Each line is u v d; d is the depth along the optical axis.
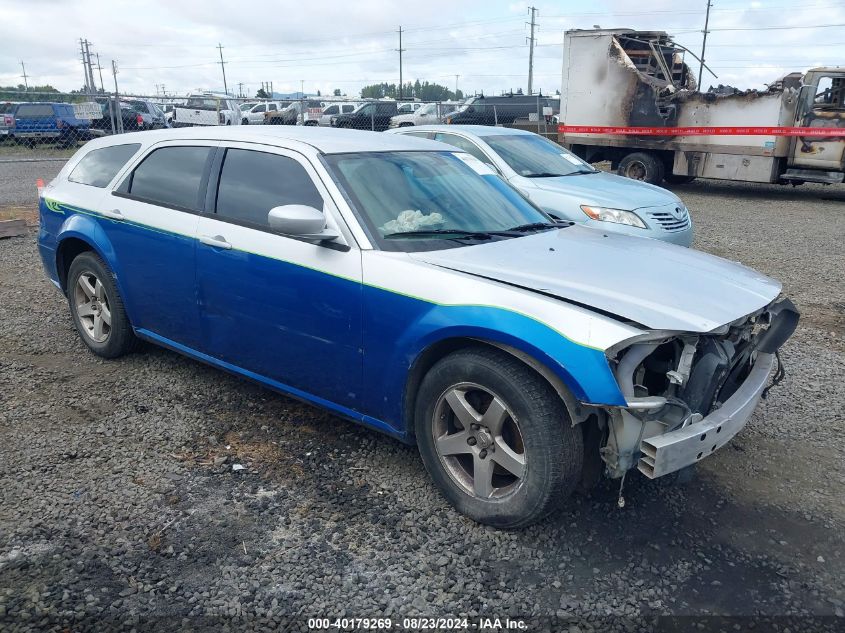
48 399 4.46
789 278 8.16
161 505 3.35
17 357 5.18
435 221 3.77
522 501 3.01
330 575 2.90
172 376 4.86
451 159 4.46
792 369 5.29
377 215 3.62
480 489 3.18
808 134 14.34
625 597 2.81
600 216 7.42
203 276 4.12
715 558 3.05
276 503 3.39
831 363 5.42
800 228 11.73
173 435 4.03
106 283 4.86
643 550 3.09
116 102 15.12
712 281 3.39
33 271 7.84
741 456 3.95
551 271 3.28
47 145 21.45
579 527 3.24
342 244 3.52
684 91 15.80
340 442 3.99
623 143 16.95
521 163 8.38
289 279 3.68
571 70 17.55
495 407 3.05
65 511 3.28
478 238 3.74
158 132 4.80
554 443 2.89
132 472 3.63
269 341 3.89
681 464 2.84
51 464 3.69
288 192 3.82
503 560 3.01
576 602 2.78
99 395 4.54
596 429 3.07
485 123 23.33
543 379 2.93
